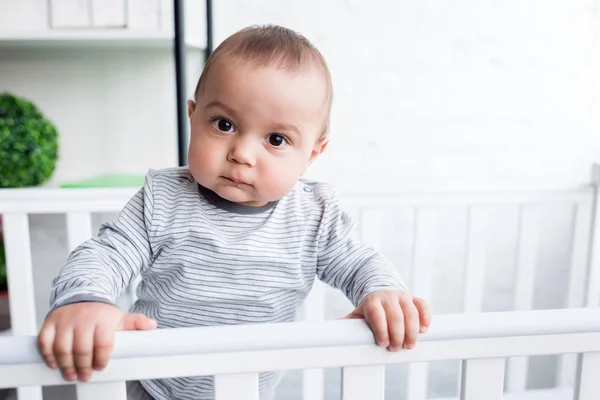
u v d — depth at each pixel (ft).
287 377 4.41
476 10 4.06
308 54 1.79
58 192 3.00
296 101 1.69
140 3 3.65
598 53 4.18
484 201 3.35
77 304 1.37
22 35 3.21
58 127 4.05
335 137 4.11
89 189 3.03
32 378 1.30
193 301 1.99
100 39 3.30
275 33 1.84
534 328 1.45
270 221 2.04
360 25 3.99
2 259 3.62
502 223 4.38
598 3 4.12
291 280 2.05
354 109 4.09
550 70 4.18
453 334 1.43
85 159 4.10
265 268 2.00
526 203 3.43
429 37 4.06
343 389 1.43
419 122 4.16
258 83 1.65
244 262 1.96
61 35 3.23
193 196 2.02
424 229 3.34
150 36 3.26
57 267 4.22
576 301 3.57
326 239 2.12
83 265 1.64
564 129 4.28
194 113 1.82
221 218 1.99
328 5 3.94
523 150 4.28
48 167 3.74
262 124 1.69
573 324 1.46
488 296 4.45
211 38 3.64
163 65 4.00
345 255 2.06
